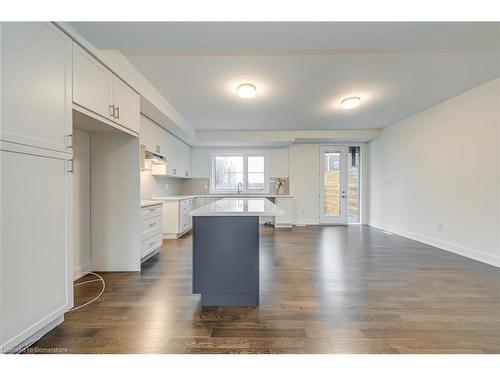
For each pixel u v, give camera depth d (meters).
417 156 4.78
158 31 1.96
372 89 3.61
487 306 2.16
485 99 3.39
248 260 2.17
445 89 3.60
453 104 3.92
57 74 1.77
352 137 6.12
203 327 1.84
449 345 1.63
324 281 2.74
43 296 1.64
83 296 2.37
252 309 2.12
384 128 5.96
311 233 5.64
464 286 2.59
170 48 2.22
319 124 5.59
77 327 1.83
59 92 1.79
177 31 1.96
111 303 2.23
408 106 4.36
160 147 4.63
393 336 1.73
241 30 1.95
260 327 1.84
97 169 3.09
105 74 2.41
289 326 1.86
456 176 3.88
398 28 1.91
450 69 3.00
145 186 4.49
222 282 2.17
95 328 1.82
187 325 1.87
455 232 3.90
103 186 3.09
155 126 4.39
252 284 2.17
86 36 2.03
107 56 2.39
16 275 1.46
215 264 2.18
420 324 1.88
